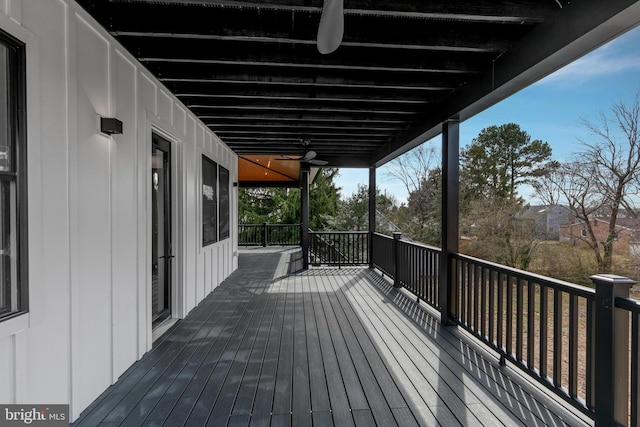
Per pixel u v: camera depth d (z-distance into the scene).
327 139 6.64
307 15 2.76
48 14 1.97
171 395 2.53
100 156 2.52
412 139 5.33
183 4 2.59
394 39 2.85
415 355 3.28
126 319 2.93
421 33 2.86
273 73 3.64
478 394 2.58
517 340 2.89
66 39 2.13
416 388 2.66
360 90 4.18
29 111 1.80
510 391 2.63
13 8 1.71
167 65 3.56
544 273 10.31
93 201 2.43
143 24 2.66
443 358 3.22
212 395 2.54
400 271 6.12
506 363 3.12
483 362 3.14
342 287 6.20
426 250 4.90
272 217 20.75
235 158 8.04
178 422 2.21
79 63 2.27
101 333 2.54
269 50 3.20
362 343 3.57
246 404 2.42
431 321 4.30
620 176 9.20
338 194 22.02
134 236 3.07
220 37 2.75
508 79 2.95
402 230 17.78
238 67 3.62
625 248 8.86
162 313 4.14
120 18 2.64
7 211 1.73
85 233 2.33
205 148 5.47
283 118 5.03
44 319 1.93
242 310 4.74
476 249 12.14
